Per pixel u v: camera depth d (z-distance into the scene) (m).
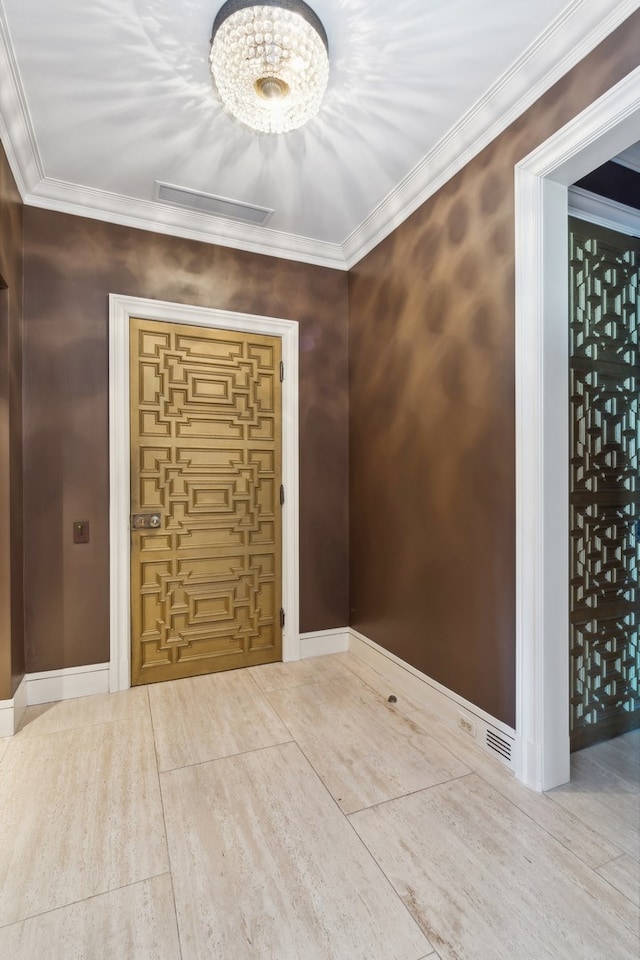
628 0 1.32
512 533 1.77
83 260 2.40
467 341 2.00
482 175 1.91
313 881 1.30
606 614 2.01
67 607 2.35
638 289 2.10
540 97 1.63
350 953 1.11
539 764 1.66
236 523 2.75
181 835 1.46
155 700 2.34
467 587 2.00
